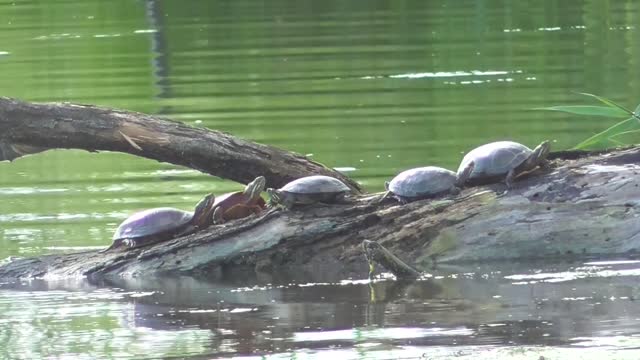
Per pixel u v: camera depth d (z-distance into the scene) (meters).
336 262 23.62
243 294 21.55
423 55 49.06
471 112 37.91
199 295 21.56
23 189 31.11
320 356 17.02
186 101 41.44
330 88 42.88
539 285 21.09
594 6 62.03
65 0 70.00
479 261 23.33
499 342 17.38
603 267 22.27
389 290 21.34
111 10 65.94
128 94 42.81
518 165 23.70
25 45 54.50
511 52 49.06
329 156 32.81
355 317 19.31
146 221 24.22
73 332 18.94
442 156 32.25
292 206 24.03
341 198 24.27
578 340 17.27
